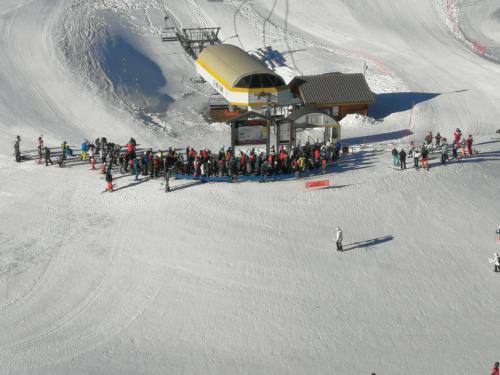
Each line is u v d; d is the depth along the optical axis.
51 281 33.25
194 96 61.22
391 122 56.66
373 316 31.00
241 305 31.38
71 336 29.44
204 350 28.64
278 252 35.31
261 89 52.22
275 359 28.22
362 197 40.88
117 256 35.12
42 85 58.12
